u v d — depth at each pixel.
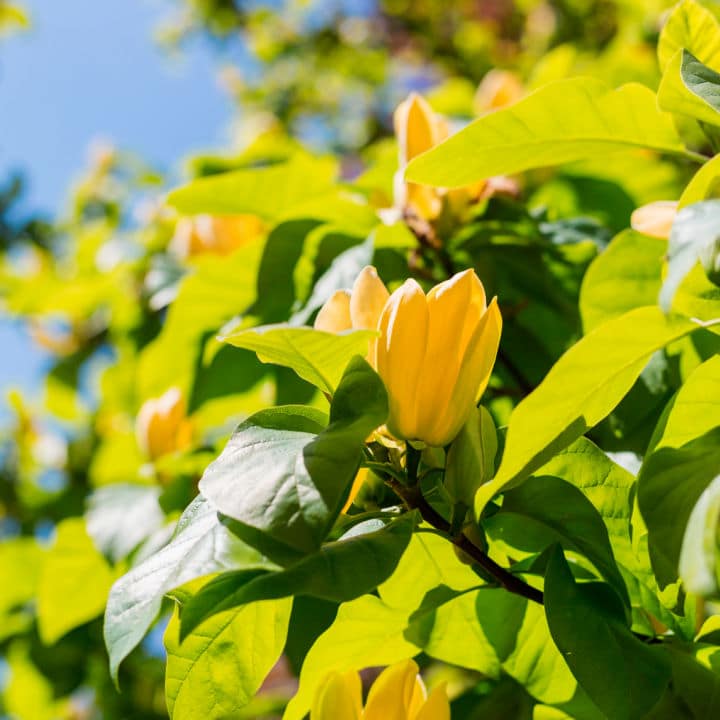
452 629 0.95
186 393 1.23
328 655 0.93
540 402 0.82
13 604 1.61
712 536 0.76
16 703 1.79
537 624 0.94
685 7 0.93
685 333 0.82
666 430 0.87
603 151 0.94
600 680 0.84
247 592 0.80
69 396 2.00
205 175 1.49
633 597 0.90
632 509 0.87
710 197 0.85
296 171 1.16
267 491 0.79
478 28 3.02
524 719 1.03
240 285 1.17
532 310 1.12
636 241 0.97
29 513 2.03
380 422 0.81
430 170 0.94
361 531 0.88
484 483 0.85
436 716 0.86
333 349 0.84
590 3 2.59
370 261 1.04
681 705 0.88
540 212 1.15
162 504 1.13
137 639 0.79
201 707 0.88
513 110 0.91
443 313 0.84
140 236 1.66
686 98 0.89
